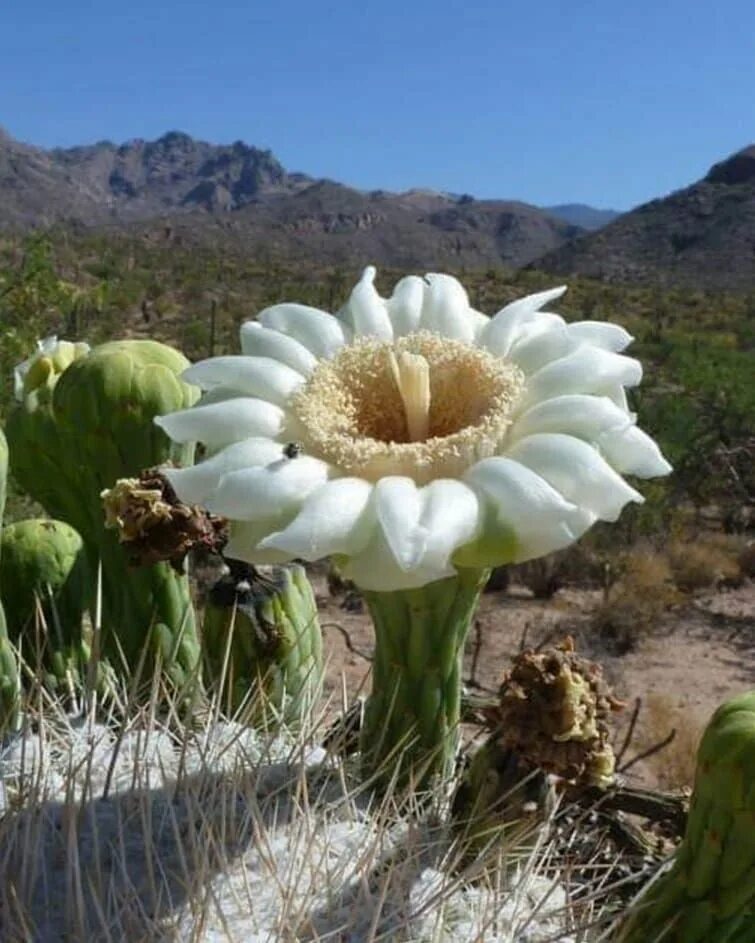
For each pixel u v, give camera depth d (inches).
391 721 9.5
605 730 8.8
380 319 9.9
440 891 8.4
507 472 7.9
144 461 11.4
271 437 8.7
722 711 8.6
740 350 177.6
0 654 10.5
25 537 11.9
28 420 11.9
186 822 9.0
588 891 10.1
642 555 65.2
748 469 82.8
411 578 7.7
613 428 8.4
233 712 11.6
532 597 61.4
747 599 62.8
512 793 8.8
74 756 9.8
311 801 9.4
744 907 8.5
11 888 8.1
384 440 9.2
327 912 8.3
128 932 8.0
